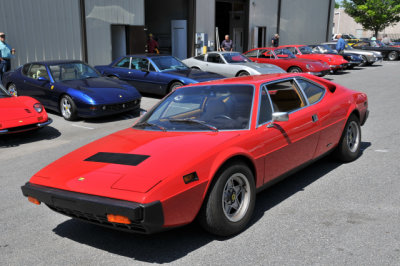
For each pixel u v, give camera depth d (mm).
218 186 3023
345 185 4250
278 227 3348
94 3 15430
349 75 16703
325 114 4332
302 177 4578
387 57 25578
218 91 3977
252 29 24234
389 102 9719
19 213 3990
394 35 54375
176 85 10695
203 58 14328
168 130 3654
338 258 2805
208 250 3025
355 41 30281
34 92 9562
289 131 3787
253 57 16609
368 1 38281
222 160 3033
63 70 9445
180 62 12078
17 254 3131
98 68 12891
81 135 7445
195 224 3512
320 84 4641
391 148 5652
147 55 11961
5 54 12281
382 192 4008
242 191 3324
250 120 3539
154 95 12430
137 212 2584
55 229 3592
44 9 14008
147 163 2980
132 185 2752
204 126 3582
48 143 6934
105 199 2732
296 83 4266
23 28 13523
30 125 6867
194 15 20641
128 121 8625
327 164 5020
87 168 3133
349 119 4844
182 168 2855
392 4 38781
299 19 28078
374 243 2990
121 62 12406
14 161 5918
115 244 3232
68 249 3186
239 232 3293
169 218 2754
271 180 3682
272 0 25281
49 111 10023
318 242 3053
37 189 3104
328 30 31422
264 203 3889
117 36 16922
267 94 3826
